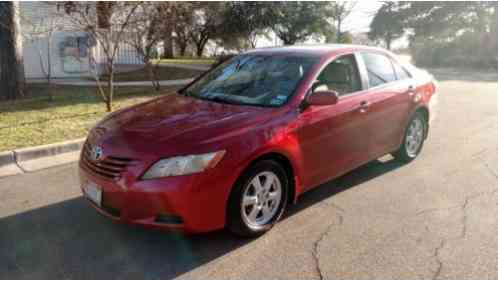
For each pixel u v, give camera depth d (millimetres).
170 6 9422
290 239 3518
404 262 3172
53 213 3994
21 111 8211
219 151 3168
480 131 7301
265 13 30219
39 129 6699
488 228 3703
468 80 16516
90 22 8250
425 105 5570
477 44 30797
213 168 3137
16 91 9875
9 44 9656
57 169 5219
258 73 4336
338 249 3357
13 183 4738
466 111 9188
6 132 6457
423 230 3668
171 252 3320
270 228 3662
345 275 3014
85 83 12758
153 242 3465
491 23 30781
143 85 12539
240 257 3250
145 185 3068
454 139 6754
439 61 30078
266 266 3129
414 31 34781
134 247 3395
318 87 4082
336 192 4523
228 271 3072
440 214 3984
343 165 4375
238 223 3363
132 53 17234
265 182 3551
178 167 3064
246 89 4172
